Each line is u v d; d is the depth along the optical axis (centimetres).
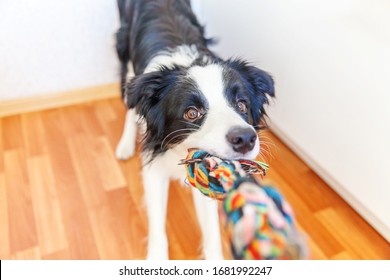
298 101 150
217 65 111
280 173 166
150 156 124
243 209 54
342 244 138
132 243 138
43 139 183
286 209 57
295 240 52
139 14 162
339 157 139
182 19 157
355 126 127
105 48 202
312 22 130
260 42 161
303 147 158
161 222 130
